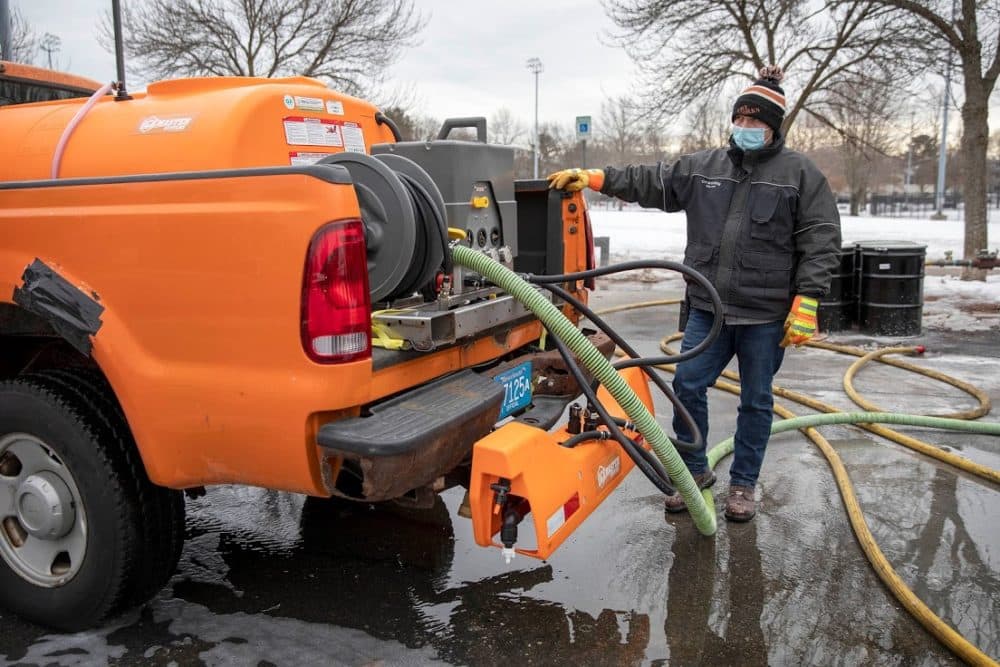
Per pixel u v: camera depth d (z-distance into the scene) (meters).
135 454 2.72
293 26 15.68
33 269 2.69
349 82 16.42
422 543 3.55
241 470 2.51
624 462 3.34
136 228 2.51
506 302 3.13
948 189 61.44
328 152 3.63
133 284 2.54
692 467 3.75
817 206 3.39
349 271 2.36
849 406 5.58
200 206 2.43
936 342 7.73
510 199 3.65
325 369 2.34
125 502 2.68
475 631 2.84
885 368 6.75
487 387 2.86
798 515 3.83
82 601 2.77
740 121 3.45
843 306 8.22
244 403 2.42
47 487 2.79
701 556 3.41
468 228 3.30
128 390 2.57
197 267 2.44
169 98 3.34
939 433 5.05
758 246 3.45
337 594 3.10
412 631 2.84
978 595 3.07
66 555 3.02
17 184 2.73
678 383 3.72
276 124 3.29
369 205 2.68
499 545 2.74
